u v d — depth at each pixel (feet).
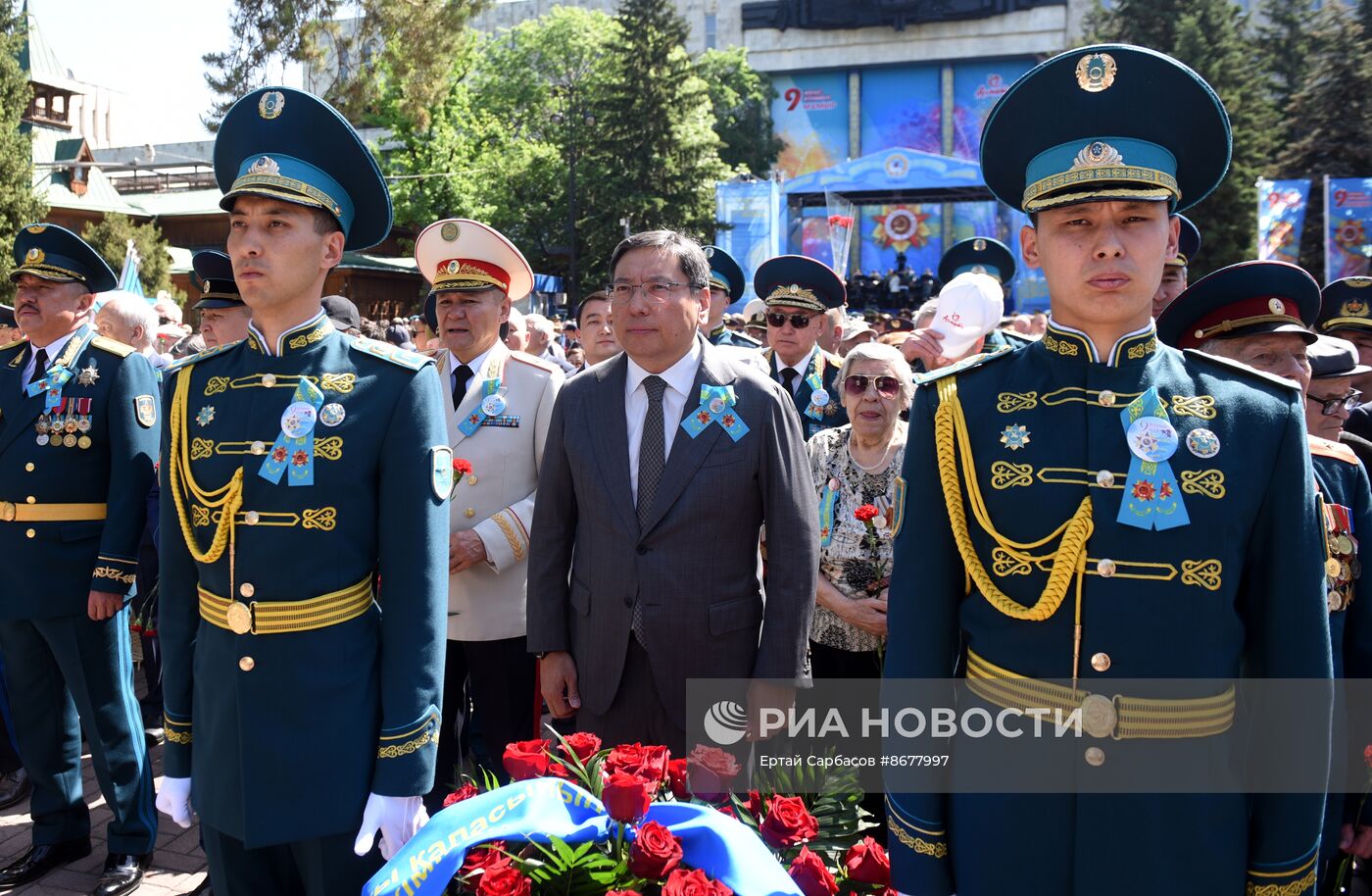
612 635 9.83
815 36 193.77
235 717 7.77
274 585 7.75
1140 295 6.02
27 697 12.47
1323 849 8.50
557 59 141.38
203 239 113.39
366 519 7.98
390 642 7.92
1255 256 100.27
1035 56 187.01
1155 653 5.84
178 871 12.74
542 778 7.34
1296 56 125.29
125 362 12.87
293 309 8.14
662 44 115.65
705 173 116.98
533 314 25.79
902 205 133.90
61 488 12.43
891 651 6.57
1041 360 6.52
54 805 12.61
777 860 6.98
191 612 8.41
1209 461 5.93
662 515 9.72
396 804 7.74
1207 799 5.84
